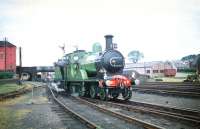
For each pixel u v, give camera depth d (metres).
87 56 24.92
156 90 28.30
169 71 72.88
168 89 29.25
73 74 26.67
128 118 12.19
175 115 12.95
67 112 15.03
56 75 33.75
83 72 24.39
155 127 9.89
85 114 14.61
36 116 14.38
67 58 29.00
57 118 13.43
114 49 22.42
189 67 79.12
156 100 21.12
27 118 13.84
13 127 11.66
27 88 41.84
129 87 21.28
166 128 10.50
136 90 31.59
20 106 18.98
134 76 21.66
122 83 20.84
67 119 13.02
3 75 55.34
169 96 23.69
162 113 13.48
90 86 23.59
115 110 15.89
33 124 12.23
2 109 17.22
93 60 23.03
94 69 22.88
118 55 22.42
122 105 16.78
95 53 24.16
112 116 13.71
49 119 13.26
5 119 13.55
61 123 12.16
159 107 16.47
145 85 37.72
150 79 56.72
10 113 15.66
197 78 45.31
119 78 20.88
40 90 39.09
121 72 22.64
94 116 13.88
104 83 20.80
